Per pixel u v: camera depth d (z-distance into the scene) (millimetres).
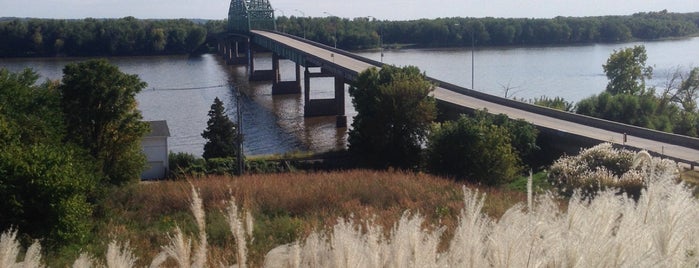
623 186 17250
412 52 128125
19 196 14484
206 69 112062
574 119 40344
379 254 3912
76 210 15047
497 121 36188
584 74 87062
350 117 63688
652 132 34344
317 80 99438
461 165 29703
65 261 13133
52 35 127812
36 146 16609
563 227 3578
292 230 13766
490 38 137250
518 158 30953
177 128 54688
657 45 142750
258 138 52906
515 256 3322
